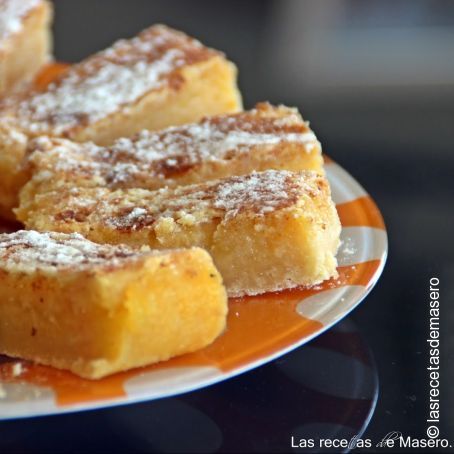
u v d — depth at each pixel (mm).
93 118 694
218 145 649
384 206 702
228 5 1045
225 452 539
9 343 563
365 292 587
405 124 792
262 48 938
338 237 613
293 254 588
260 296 590
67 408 529
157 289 545
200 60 730
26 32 823
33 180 644
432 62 890
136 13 1030
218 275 558
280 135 652
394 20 1013
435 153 755
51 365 554
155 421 552
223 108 735
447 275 640
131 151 655
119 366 543
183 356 555
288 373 573
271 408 557
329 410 558
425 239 669
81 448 542
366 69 884
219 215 594
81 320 545
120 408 557
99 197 625
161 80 717
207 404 558
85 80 727
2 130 681
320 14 1018
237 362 549
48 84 731
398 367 581
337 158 751
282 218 585
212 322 557
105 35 973
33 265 555
